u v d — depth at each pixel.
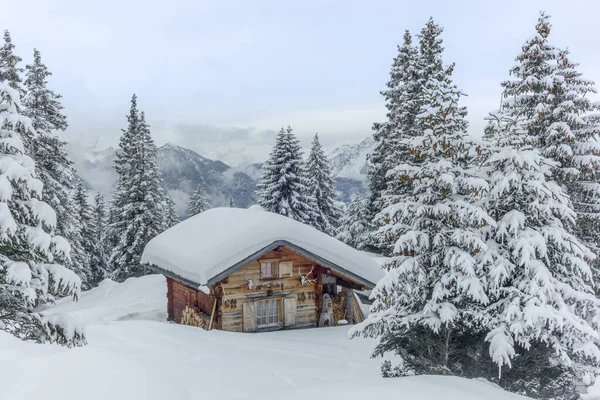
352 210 43.28
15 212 9.86
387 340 12.52
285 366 12.93
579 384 15.44
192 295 21.64
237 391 9.85
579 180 17.70
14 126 9.98
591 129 17.27
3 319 10.15
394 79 30.92
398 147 26.20
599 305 12.00
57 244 10.39
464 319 11.81
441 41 26.45
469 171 12.50
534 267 11.61
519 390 11.67
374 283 20.80
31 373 5.10
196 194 68.81
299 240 20.14
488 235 12.51
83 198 45.78
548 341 11.33
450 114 12.74
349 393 7.79
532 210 12.14
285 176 42.78
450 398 7.75
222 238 19.67
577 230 17.27
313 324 21.09
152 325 18.06
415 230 12.47
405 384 8.55
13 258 10.19
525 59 18.19
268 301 20.42
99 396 5.04
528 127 17.67
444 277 11.95
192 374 11.05
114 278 39.84
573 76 17.64
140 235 39.03
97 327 17.06
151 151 40.31
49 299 10.73
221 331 18.02
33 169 10.27
